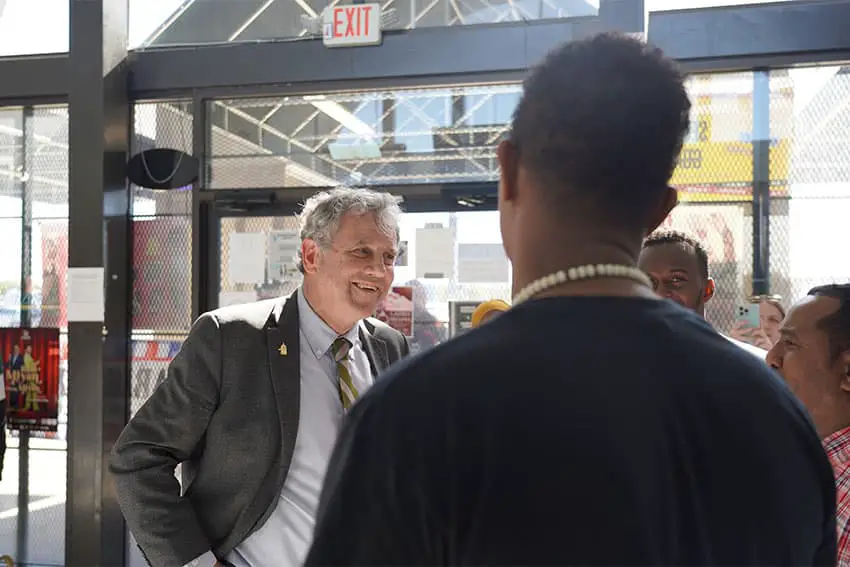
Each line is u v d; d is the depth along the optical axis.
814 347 1.40
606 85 0.71
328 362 1.92
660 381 0.65
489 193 3.63
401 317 3.74
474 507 0.60
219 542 1.79
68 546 3.72
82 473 3.73
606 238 0.72
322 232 1.90
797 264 3.37
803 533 0.69
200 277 3.89
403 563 0.61
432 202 3.73
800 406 0.74
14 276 4.06
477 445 0.61
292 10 3.79
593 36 0.76
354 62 3.69
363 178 3.78
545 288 0.72
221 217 3.92
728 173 3.43
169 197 3.95
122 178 3.89
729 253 3.43
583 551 0.58
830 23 3.27
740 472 0.65
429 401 0.63
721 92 3.44
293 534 1.78
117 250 3.86
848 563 1.29
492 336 0.67
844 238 3.34
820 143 3.36
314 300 1.94
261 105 3.88
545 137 0.72
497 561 0.59
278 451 1.78
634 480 0.60
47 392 3.99
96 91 3.75
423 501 0.61
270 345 1.83
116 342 3.84
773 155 3.39
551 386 0.63
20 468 3.98
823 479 0.73
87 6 3.76
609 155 0.70
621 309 0.69
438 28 3.63
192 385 1.78
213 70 3.84
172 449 1.79
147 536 1.75
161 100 3.95
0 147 4.09
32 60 3.94
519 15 3.56
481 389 0.63
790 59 3.33
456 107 3.69
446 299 3.72
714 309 3.43
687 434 0.64
